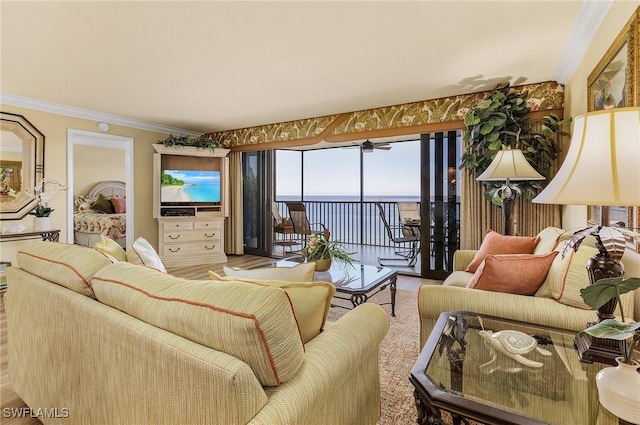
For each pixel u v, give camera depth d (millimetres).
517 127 3412
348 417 1215
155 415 960
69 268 1377
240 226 6156
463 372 1218
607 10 2043
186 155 5523
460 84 3541
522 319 1569
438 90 3744
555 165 3482
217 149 5586
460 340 1421
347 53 2750
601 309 1228
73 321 1271
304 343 1143
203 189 5605
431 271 4504
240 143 5852
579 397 1124
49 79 3355
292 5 2055
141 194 5344
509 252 2586
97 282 1252
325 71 3150
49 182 4121
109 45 2592
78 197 6938
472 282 1829
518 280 1686
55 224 4359
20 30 2350
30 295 1523
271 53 2750
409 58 2861
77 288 1325
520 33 2420
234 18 2201
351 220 7574
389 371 2100
